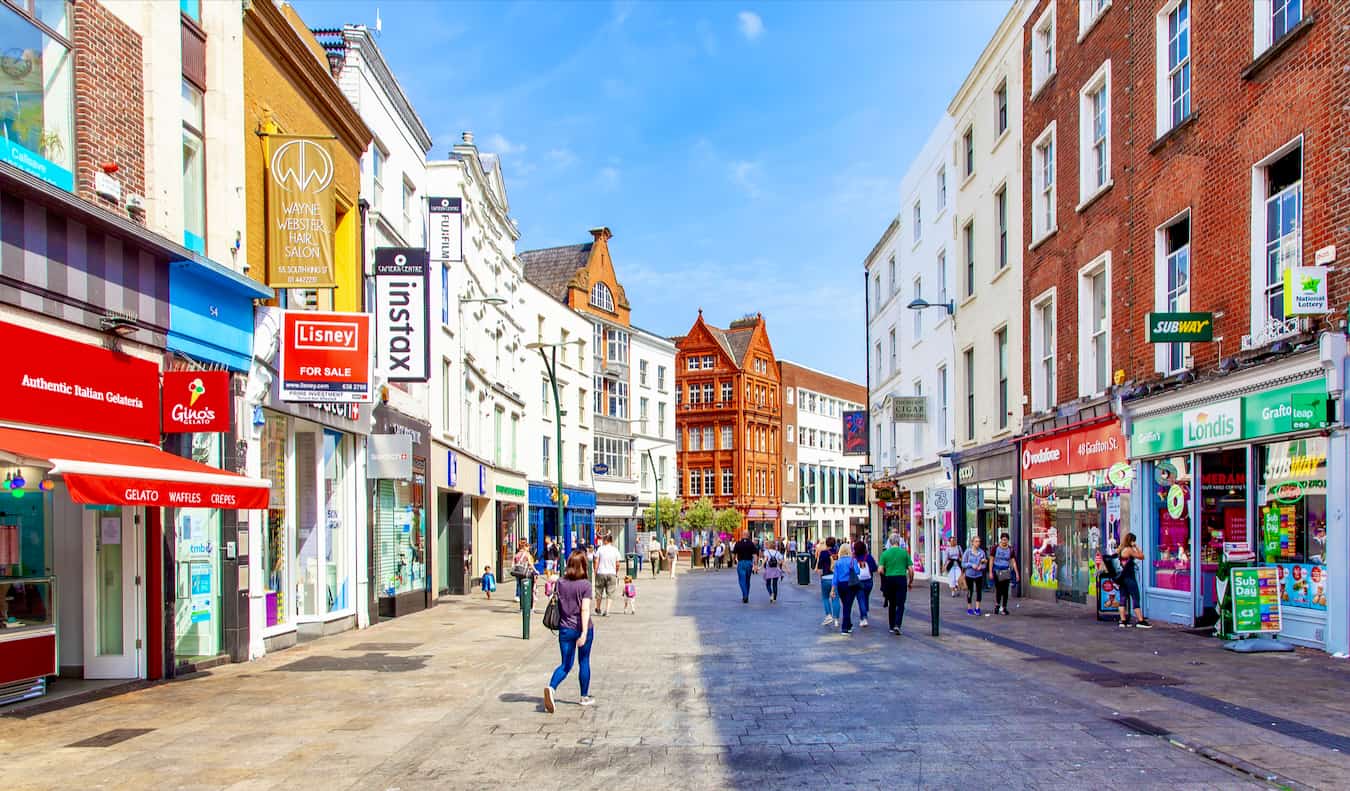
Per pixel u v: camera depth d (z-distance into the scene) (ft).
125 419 35.53
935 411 105.60
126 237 35.88
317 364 48.39
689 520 213.87
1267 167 44.19
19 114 31.81
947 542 97.91
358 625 62.39
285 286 48.60
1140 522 55.52
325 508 58.08
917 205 114.62
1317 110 39.70
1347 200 37.78
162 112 39.29
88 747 26.63
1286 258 42.50
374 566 65.57
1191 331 47.26
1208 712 28.25
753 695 34.01
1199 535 49.73
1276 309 43.21
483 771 23.82
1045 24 73.36
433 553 82.94
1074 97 66.69
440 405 86.69
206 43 43.91
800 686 35.70
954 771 22.67
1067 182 67.92
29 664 33.55
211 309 42.37
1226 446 46.19
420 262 66.95
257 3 47.32
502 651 48.96
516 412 132.05
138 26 38.17
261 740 27.50
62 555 38.50
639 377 205.16
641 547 177.17
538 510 149.18
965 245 94.38
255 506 36.32
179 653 40.37
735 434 250.37
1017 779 21.81
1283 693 30.89
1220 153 47.44
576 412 169.58
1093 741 25.27
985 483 88.02
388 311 66.74
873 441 147.43
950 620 60.29
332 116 59.00
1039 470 72.43
